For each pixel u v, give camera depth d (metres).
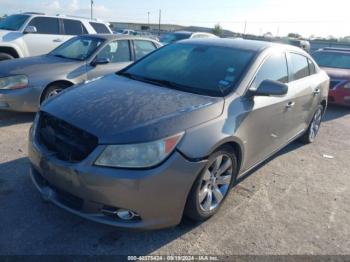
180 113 2.82
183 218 3.16
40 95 5.54
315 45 38.06
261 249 2.90
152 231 2.97
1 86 5.29
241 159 3.40
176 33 15.42
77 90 3.39
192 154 2.69
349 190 4.21
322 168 4.84
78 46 6.59
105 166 2.50
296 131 4.95
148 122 2.66
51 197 2.84
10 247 2.63
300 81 4.70
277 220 3.36
